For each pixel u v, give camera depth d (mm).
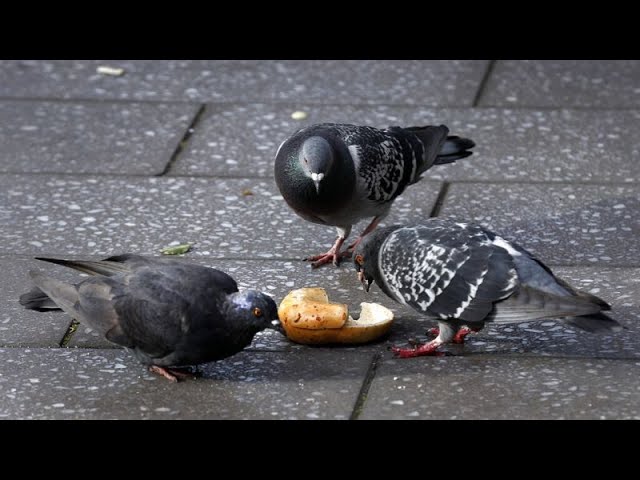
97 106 14570
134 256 8797
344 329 9008
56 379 8648
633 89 14820
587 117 14000
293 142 10562
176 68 15766
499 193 12109
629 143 13258
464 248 8633
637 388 8344
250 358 8922
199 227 11391
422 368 8727
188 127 13898
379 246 9188
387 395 8352
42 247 10922
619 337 9133
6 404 8289
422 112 14211
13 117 14211
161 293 8211
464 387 8430
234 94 14875
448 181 12461
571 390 8344
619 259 10562
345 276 10492
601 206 11695
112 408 8234
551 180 12383
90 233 11227
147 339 8227
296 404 8242
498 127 13766
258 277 10398
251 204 11914
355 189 10531
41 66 15852
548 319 8734
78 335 9328
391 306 9891
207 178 12539
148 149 13289
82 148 13320
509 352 8953
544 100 14555
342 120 13992
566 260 10578
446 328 8812
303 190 10367
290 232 11336
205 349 8211
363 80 15266
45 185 12320
